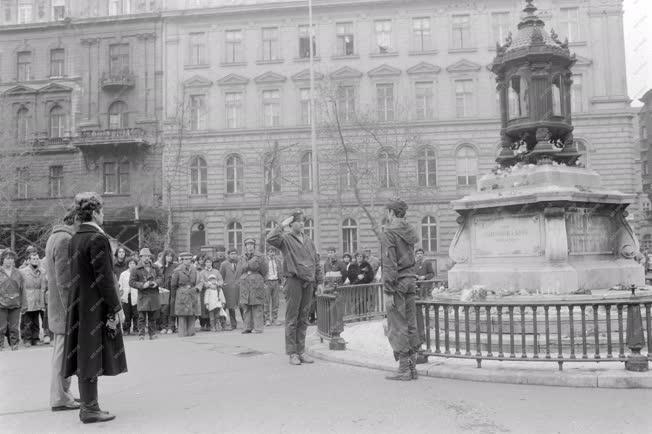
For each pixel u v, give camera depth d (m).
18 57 48.31
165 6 47.09
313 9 44.38
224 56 45.25
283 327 16.48
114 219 43.56
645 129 66.88
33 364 10.20
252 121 44.50
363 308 14.27
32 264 13.73
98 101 46.69
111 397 7.18
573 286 9.76
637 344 7.11
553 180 10.56
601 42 42.00
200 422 5.83
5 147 43.41
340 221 42.25
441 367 7.80
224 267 17.00
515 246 10.58
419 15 43.66
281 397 6.81
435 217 42.31
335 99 41.06
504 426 5.41
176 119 43.19
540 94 11.22
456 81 43.12
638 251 11.00
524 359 7.38
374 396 6.68
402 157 41.75
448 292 11.23
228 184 44.50
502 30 43.12
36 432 5.65
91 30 47.03
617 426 5.32
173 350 11.55
